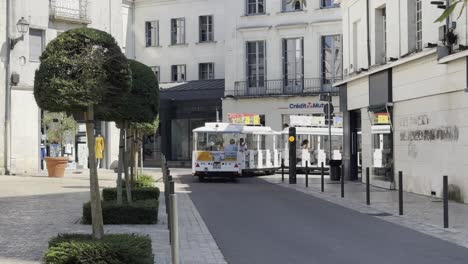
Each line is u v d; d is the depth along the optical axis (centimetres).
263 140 3266
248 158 3045
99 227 812
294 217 1449
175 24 5247
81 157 3384
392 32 2189
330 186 2433
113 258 739
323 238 1137
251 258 941
